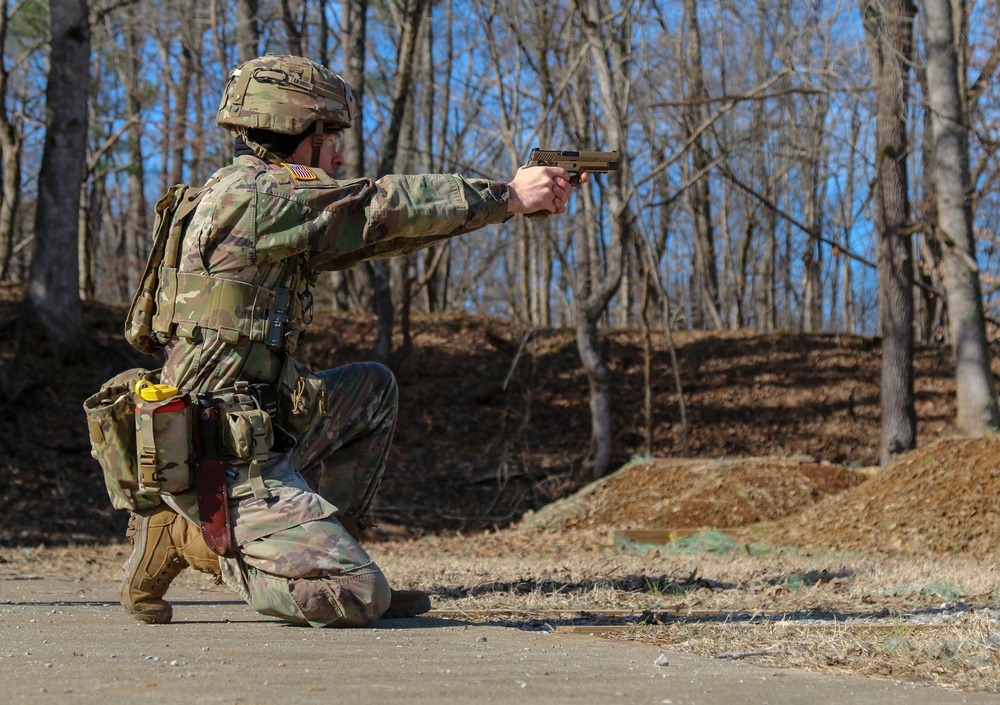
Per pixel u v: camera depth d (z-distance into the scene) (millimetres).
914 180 35375
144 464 4883
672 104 22375
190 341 5066
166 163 45938
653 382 32031
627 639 5332
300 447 5730
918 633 5266
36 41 41844
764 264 60219
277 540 5004
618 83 26359
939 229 22359
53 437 24219
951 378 33062
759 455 28453
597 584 8391
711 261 48438
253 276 5090
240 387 5078
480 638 4906
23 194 50781
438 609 6691
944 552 13641
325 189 5047
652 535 16719
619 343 34156
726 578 9445
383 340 26969
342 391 5863
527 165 5402
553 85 28547
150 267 5219
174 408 4887
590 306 25797
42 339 26719
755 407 30875
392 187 5105
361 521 6117
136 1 31578
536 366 31531
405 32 25250
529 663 4086
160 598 5465
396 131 25219
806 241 54062
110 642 4375
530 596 7379
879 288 23406
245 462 5051
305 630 5031
